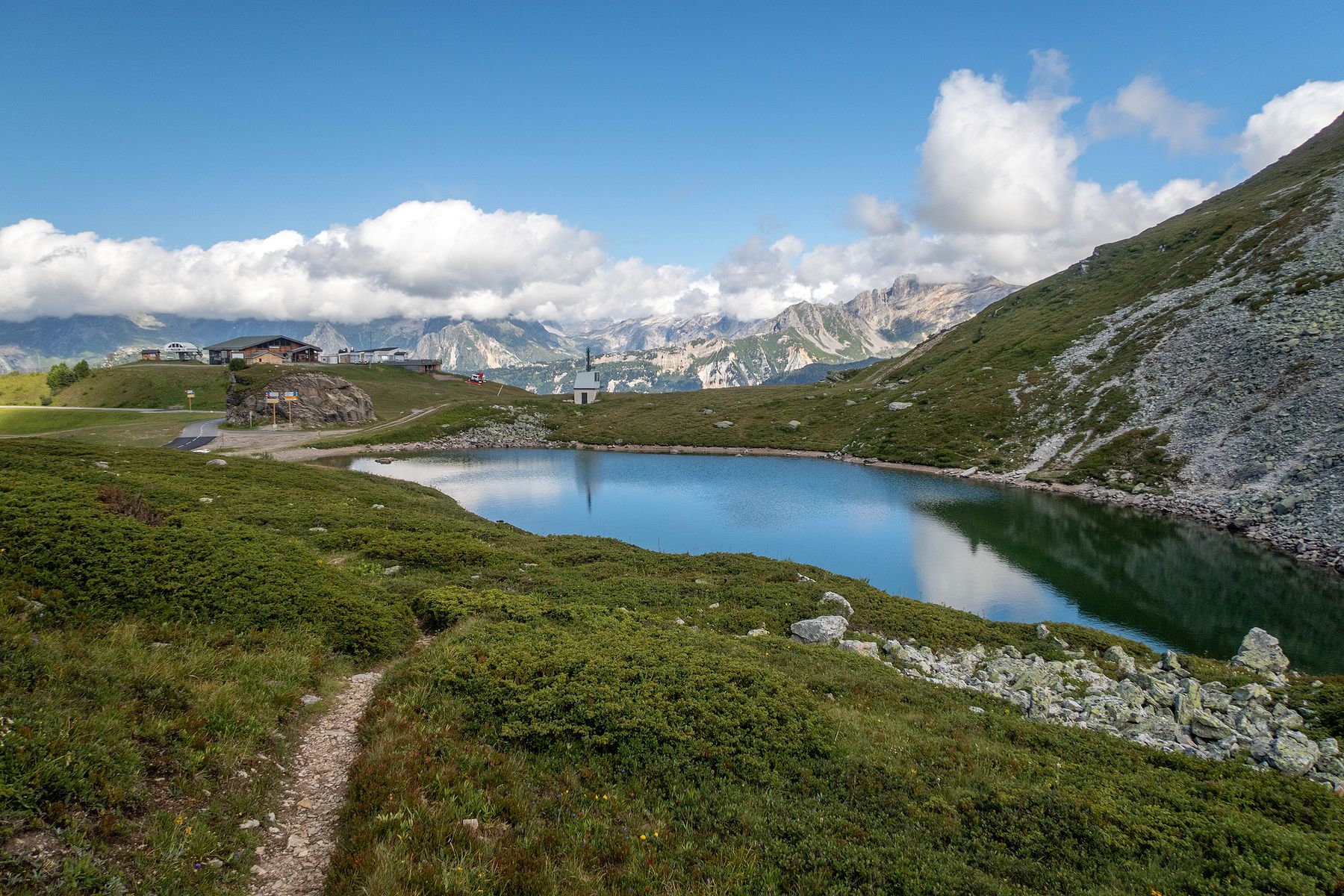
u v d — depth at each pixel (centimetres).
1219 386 9281
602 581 3616
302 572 2508
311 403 15712
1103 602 4903
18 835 838
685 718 1666
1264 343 9250
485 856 1048
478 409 17600
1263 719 2284
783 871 1130
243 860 980
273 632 2006
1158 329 11844
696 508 8538
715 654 2181
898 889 1105
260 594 2191
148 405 17450
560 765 1450
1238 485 7388
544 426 17225
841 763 1548
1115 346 12444
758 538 7006
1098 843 1288
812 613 3300
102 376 18600
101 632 1662
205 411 17075
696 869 1095
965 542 6750
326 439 14125
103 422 14325
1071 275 18175
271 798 1181
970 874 1139
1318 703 2367
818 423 15550
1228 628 4338
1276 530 6300
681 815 1291
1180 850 1279
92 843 879
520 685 1764
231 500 4322
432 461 13188
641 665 1970
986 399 13000
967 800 1407
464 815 1179
